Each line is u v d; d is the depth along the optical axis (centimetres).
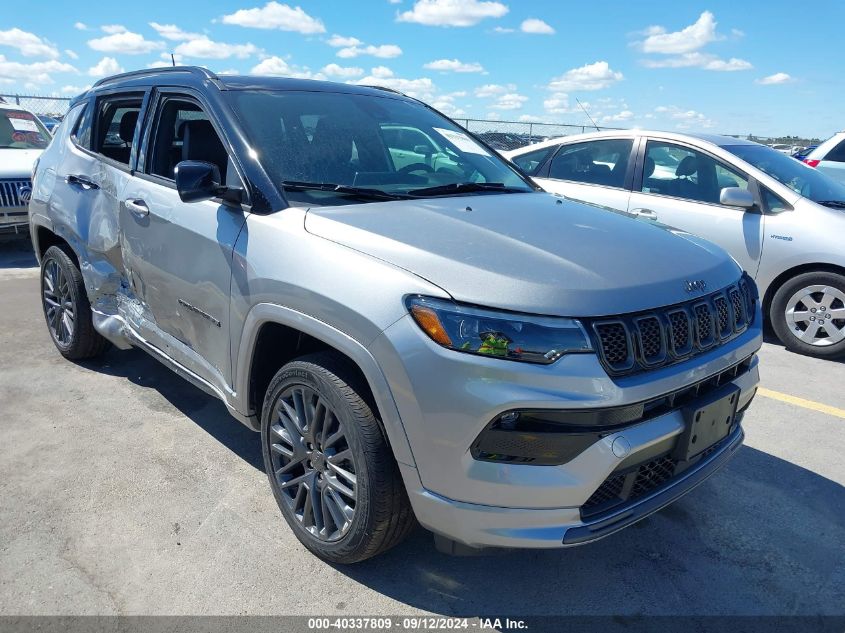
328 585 255
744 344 262
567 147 666
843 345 521
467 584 258
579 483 211
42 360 467
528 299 212
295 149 304
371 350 222
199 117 325
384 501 234
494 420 207
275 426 277
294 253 252
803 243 524
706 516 308
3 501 299
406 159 338
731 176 568
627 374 216
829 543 290
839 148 898
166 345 343
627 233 278
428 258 226
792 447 379
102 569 258
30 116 948
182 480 321
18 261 797
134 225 349
